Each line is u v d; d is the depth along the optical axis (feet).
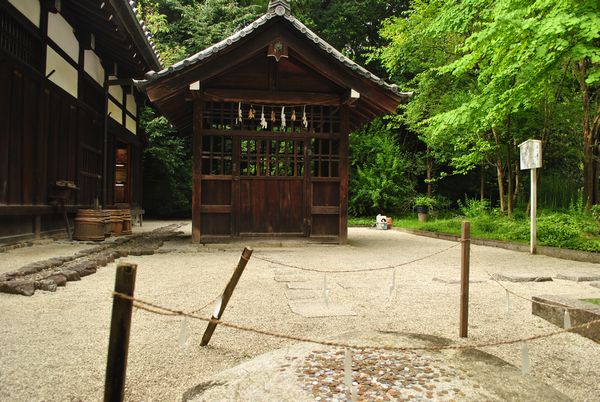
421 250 33.40
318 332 12.16
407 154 79.87
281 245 33.81
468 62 28.53
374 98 33.14
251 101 33.65
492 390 6.93
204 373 9.27
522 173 59.93
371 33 87.04
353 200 75.10
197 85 31.17
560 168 64.59
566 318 8.48
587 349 11.37
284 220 34.27
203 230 33.60
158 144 74.74
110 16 30.55
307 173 34.55
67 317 13.03
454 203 83.61
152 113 73.31
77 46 37.63
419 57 53.47
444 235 44.62
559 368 10.08
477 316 14.37
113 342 6.19
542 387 7.25
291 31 31.89
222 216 33.86
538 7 23.99
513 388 7.07
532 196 31.81
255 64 33.83
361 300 16.22
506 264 26.37
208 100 33.47
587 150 42.14
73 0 32.07
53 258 21.80
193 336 11.67
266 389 7.01
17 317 12.89
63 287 17.11
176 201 77.92
